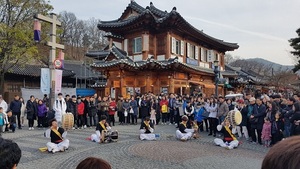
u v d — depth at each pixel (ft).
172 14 81.71
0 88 88.33
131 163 28.07
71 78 134.72
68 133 48.80
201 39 104.47
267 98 43.42
